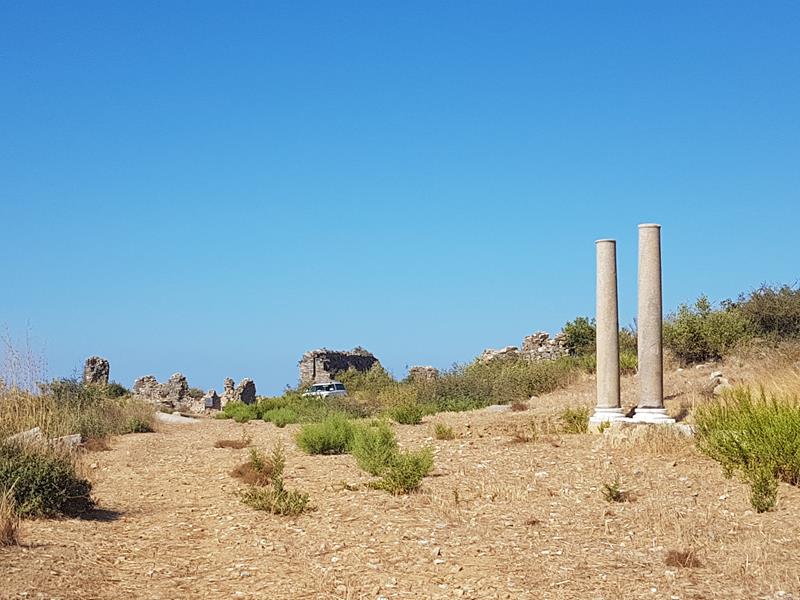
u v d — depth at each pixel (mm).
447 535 8906
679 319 26609
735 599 6633
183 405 52719
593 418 16141
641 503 10422
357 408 31891
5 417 12117
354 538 8984
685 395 19141
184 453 18797
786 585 6945
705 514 9625
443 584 7152
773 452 11117
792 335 24875
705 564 7676
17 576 7215
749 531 8797
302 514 10625
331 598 6969
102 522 10531
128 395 43688
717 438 12164
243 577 7773
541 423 18062
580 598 6660
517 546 8375
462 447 15438
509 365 33000
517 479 12234
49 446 11508
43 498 10406
